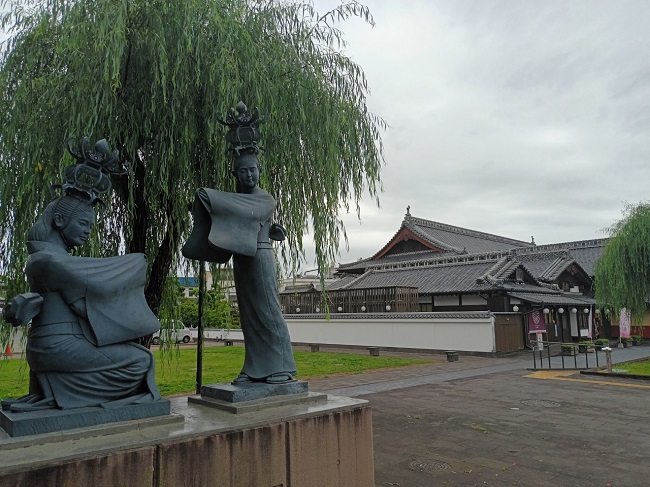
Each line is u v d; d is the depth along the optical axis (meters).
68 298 3.59
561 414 10.85
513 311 28.19
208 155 7.32
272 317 4.71
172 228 7.15
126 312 3.81
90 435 3.36
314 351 29.03
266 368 4.66
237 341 38.84
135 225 7.45
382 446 8.27
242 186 4.75
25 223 6.22
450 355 23.03
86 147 3.86
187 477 3.44
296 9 8.30
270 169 7.66
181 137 6.67
